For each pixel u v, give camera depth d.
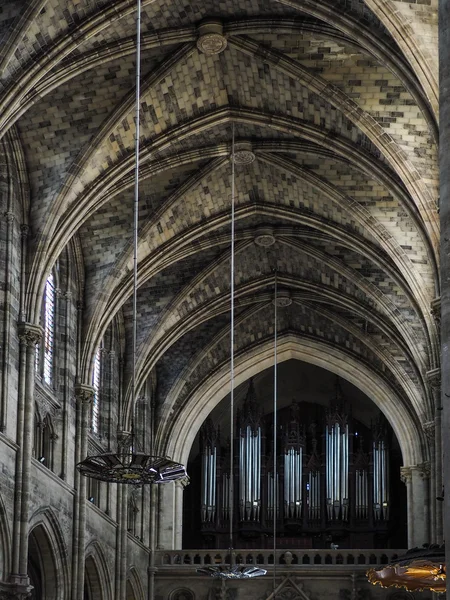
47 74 35.69
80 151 39.84
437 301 39.50
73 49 35.25
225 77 40.84
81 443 44.34
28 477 37.00
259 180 47.03
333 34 36.22
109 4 35.00
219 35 37.72
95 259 46.53
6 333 36.88
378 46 34.38
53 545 41.00
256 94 41.34
